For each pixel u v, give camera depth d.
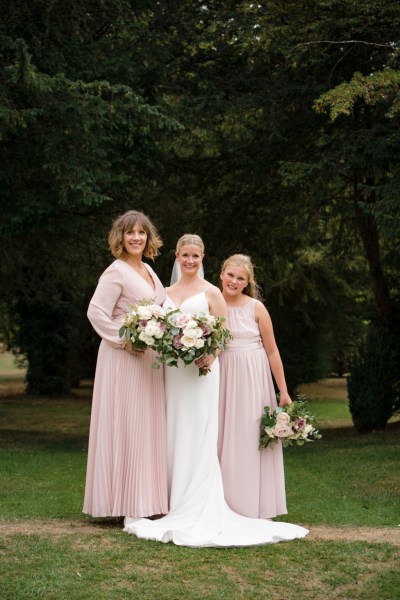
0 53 9.75
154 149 11.60
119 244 5.72
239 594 4.24
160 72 11.99
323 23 11.02
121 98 10.22
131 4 12.00
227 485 5.63
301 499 7.62
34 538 5.18
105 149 10.88
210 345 5.34
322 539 5.37
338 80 11.83
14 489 7.97
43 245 13.14
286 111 12.43
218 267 13.73
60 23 10.46
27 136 10.14
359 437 13.41
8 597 4.12
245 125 12.47
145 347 5.36
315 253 18.33
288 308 21.64
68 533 5.35
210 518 5.30
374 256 14.06
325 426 16.61
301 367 21.86
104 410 5.53
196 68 13.10
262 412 5.69
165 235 13.05
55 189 10.08
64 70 10.55
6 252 13.17
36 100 9.78
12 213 10.63
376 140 10.97
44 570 4.52
